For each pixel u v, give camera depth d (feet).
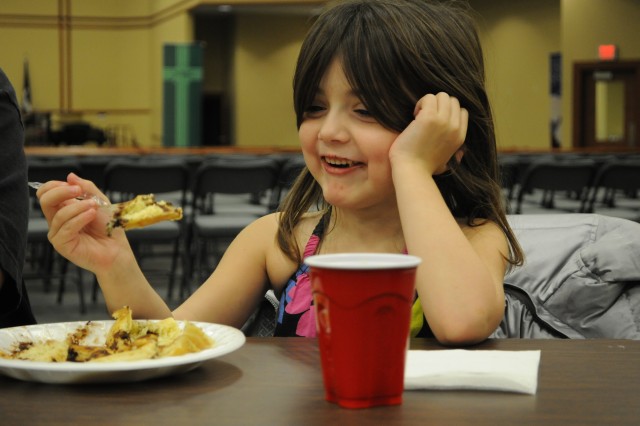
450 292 3.53
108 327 3.33
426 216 3.70
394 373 2.58
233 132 59.41
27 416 2.53
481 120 4.33
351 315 2.50
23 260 4.20
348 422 2.44
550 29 46.78
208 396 2.73
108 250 3.66
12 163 4.33
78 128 50.34
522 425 2.42
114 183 19.10
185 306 4.51
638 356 3.31
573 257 4.89
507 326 4.77
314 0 49.75
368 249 4.40
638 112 45.42
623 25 45.14
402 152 3.91
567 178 20.63
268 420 2.48
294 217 4.66
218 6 52.54
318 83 4.01
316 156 4.14
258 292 4.75
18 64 59.21
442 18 4.25
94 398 2.72
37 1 59.21
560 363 3.19
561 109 46.16
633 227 4.89
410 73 3.99
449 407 2.60
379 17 4.02
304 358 3.26
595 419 2.48
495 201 4.45
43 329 3.32
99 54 60.29
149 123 60.49
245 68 58.34
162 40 57.62
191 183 23.73
